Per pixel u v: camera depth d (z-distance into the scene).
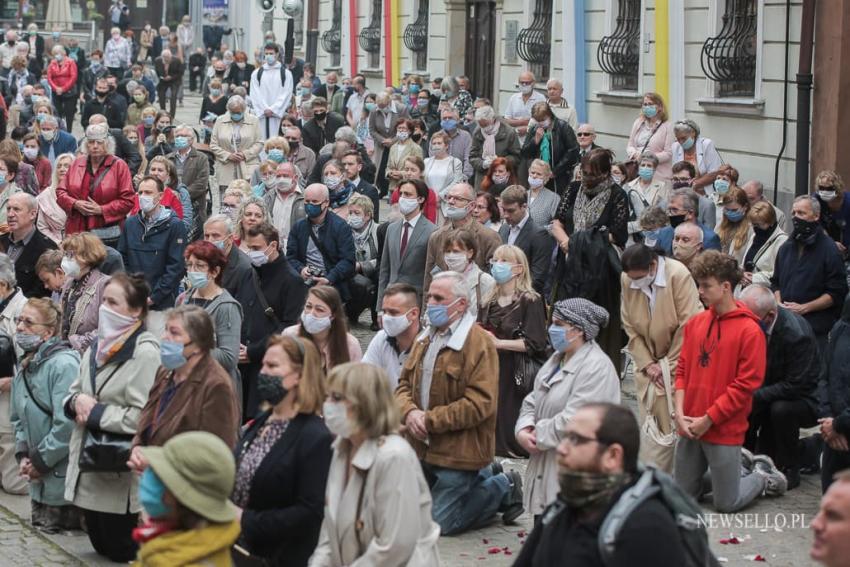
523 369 26.89
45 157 47.03
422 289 33.22
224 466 14.58
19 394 23.62
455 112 52.34
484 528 24.17
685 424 24.55
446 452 23.11
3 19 135.12
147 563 14.55
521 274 26.98
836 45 44.34
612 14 58.16
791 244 30.98
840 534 11.66
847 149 44.69
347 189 40.62
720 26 50.41
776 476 25.98
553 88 54.00
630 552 12.88
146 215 31.97
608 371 21.33
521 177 49.47
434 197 38.12
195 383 19.59
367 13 88.06
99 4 144.25
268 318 26.89
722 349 24.31
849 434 23.00
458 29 75.56
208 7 127.62
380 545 15.82
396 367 24.06
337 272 34.88
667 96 52.88
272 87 63.75
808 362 26.55
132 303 21.66
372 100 66.31
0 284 26.66
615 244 31.09
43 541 23.28
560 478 13.44
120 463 21.23
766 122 47.97
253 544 17.58
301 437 17.38
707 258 24.23
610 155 31.25
